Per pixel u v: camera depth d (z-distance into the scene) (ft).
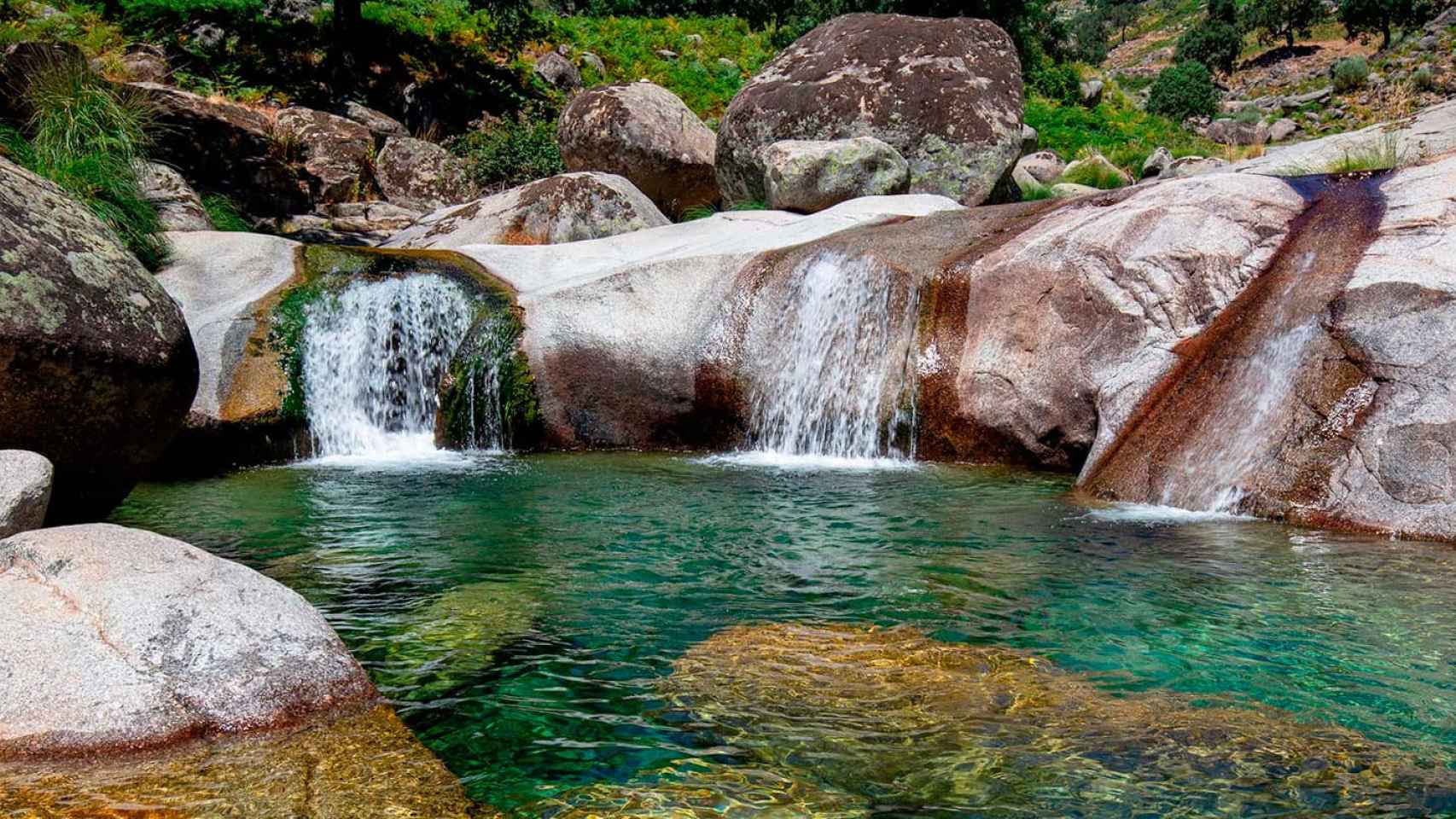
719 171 49.49
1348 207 23.20
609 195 45.68
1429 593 14.48
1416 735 9.90
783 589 15.34
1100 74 121.80
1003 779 9.11
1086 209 27.53
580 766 9.41
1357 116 121.60
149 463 17.51
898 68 46.39
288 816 8.13
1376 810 8.46
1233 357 21.97
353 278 31.42
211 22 72.33
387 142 64.28
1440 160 23.93
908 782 9.06
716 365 29.89
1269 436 20.25
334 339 29.94
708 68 95.76
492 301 31.63
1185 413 22.15
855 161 42.04
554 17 97.66
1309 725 10.18
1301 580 15.24
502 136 64.59
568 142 53.62
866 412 28.12
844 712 10.62
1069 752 9.62
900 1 98.73
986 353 26.55
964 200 44.96
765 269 30.45
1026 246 26.73
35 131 36.24
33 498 12.66
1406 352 19.06
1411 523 17.72
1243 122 127.85
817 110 46.01
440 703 10.84
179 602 10.39
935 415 27.22
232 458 27.32
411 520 20.17
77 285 15.66
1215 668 11.80
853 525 19.56
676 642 12.89
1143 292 24.13
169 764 8.89
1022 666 11.94
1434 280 19.49
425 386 31.32
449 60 80.43
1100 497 22.09
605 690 11.25
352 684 10.62
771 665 12.03
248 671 10.00
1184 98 152.15
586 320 30.73
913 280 28.07
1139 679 11.49
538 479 24.79
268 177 56.13
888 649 12.57
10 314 14.56
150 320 16.66
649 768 9.38
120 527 11.78
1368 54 184.65
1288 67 191.52
